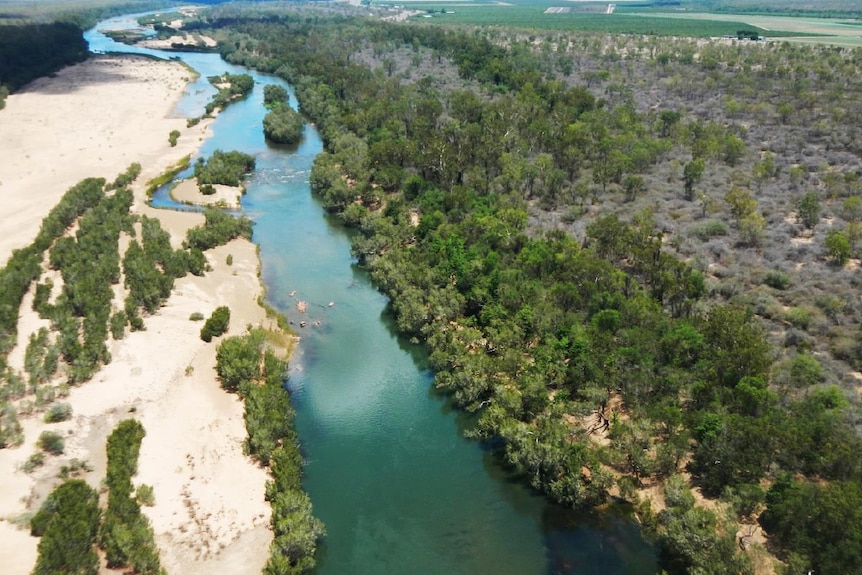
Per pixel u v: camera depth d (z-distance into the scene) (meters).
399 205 134.25
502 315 92.12
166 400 78.19
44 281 103.62
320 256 123.50
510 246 112.00
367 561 60.62
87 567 53.06
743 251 109.50
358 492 68.94
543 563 60.62
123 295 100.75
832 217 121.69
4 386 75.81
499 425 74.50
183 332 92.62
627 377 77.12
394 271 106.62
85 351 81.94
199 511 62.38
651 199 133.75
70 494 59.38
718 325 81.19
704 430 68.00
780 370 76.75
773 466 65.88
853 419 67.88
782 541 58.34
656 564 59.97
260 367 86.25
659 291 96.12
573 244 108.44
